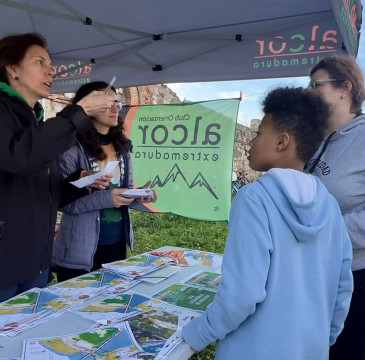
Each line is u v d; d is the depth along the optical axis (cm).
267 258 82
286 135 92
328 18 211
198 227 590
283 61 235
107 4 229
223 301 82
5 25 271
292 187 88
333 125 135
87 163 191
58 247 191
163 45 274
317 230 86
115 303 122
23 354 88
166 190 356
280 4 206
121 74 306
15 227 138
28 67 145
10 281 137
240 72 255
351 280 101
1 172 135
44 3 237
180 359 90
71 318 111
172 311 116
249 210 86
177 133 347
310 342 88
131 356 88
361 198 126
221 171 333
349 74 130
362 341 128
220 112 329
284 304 85
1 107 132
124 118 366
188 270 162
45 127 128
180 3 220
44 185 154
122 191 188
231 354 89
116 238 205
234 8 218
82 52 304
